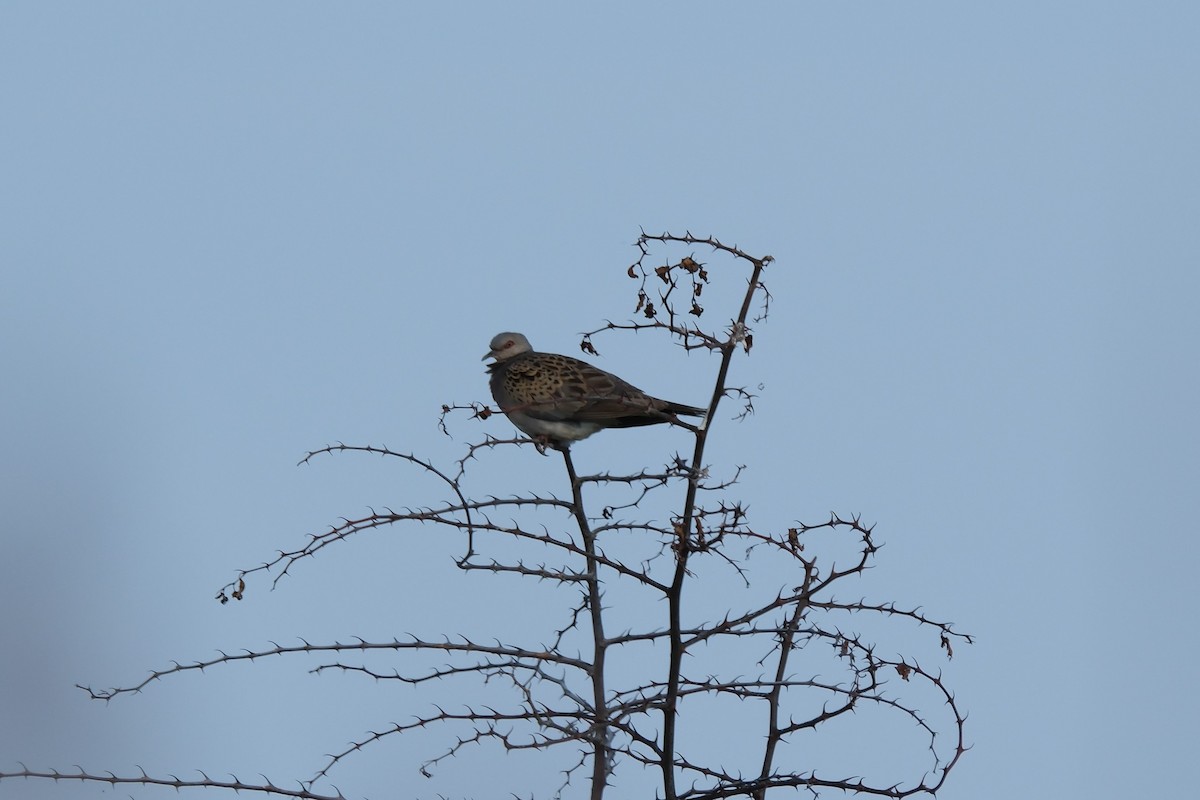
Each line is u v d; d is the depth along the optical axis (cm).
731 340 952
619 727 995
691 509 983
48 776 932
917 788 1008
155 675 960
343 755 970
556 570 1009
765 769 1048
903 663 1045
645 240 958
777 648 1063
